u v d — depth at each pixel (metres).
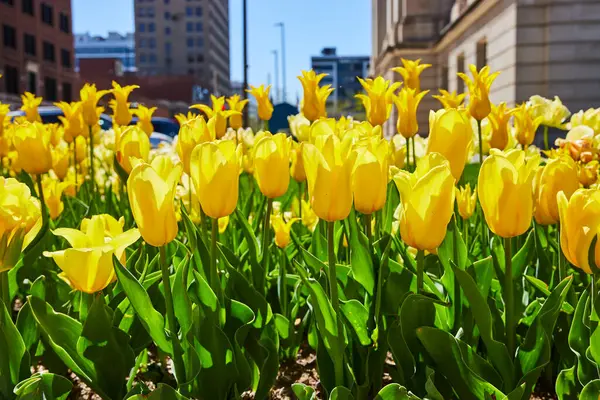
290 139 1.62
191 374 1.44
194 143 1.81
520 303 1.68
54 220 2.65
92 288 1.39
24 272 2.00
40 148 2.19
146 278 1.71
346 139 1.35
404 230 1.37
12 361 1.43
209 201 1.40
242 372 1.52
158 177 1.28
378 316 1.52
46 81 51.03
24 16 47.62
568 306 1.63
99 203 3.12
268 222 1.81
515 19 17.86
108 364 1.46
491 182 1.32
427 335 1.39
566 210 1.32
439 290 1.70
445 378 1.49
